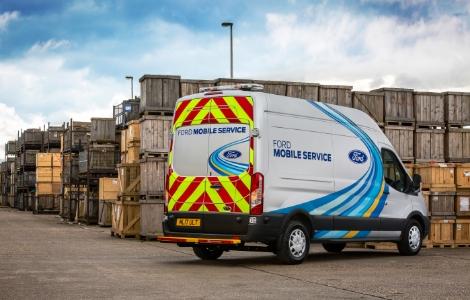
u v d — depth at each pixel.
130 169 18.61
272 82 18.38
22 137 48.06
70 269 10.53
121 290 8.23
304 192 11.45
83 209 28.44
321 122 12.03
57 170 40.44
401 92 19.22
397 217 13.53
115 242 16.77
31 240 17.14
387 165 13.46
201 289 8.34
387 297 7.85
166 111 18.30
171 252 13.80
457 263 12.04
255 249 11.30
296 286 8.69
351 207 12.42
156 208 17.52
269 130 10.92
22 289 8.32
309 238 11.59
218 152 11.06
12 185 54.19
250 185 10.68
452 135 19.45
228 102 11.08
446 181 16.36
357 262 12.09
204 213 11.07
